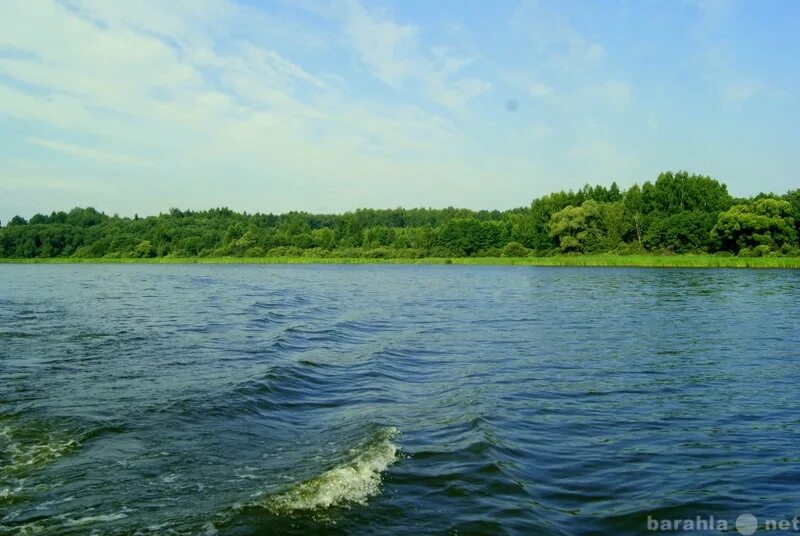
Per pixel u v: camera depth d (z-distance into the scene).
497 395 14.66
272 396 14.12
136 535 7.05
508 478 9.02
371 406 13.52
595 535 7.46
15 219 191.00
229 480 8.84
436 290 54.62
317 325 28.72
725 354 20.62
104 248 145.50
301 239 142.12
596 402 14.09
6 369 17.31
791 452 10.64
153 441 10.73
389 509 7.83
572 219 104.56
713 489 8.95
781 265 78.50
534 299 43.81
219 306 38.22
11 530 7.24
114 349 21.00
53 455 9.98
